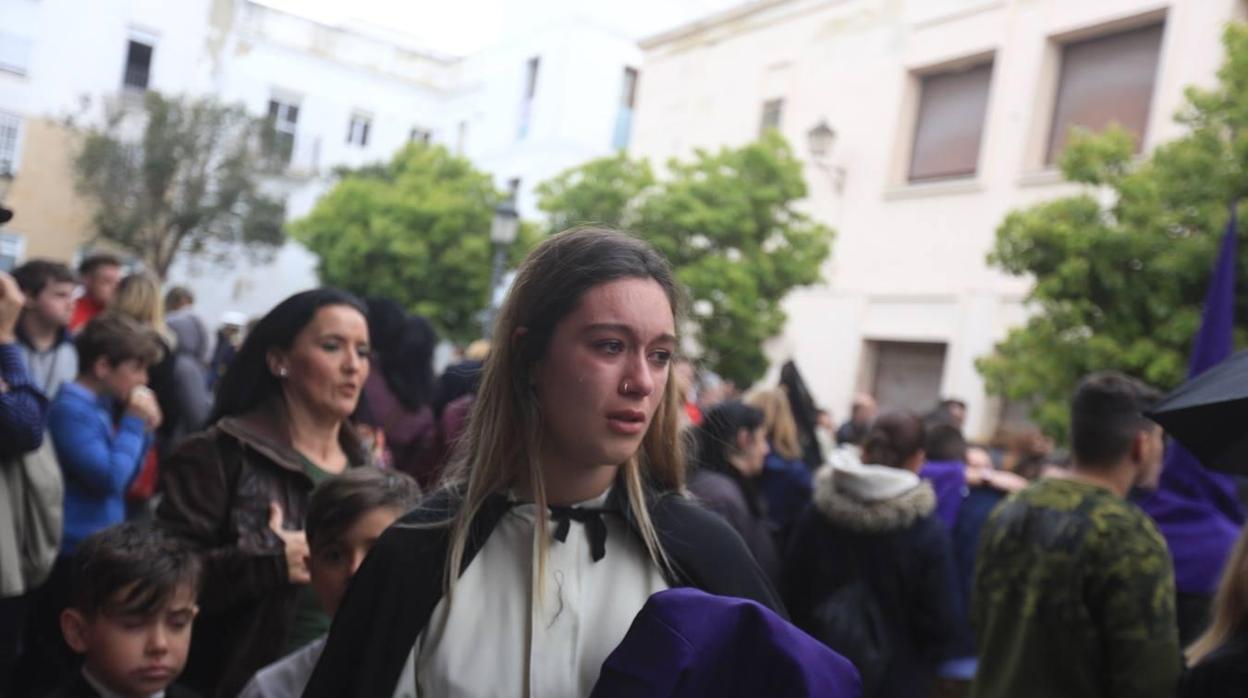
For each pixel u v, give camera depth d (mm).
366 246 17094
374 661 1198
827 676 1076
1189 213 7168
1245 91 7188
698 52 17047
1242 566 1755
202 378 4625
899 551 3154
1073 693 2248
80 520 3227
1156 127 10414
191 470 2348
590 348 1170
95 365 3324
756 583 1319
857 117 14117
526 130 22000
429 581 1221
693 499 1389
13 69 11656
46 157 13516
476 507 1239
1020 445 6008
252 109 21438
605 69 21469
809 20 15055
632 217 13258
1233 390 1645
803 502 4582
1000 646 2412
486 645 1191
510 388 1269
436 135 25359
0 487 2742
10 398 2695
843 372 13883
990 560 2498
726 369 12258
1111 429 2447
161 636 2148
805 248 12836
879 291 13516
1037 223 7793
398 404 3768
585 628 1210
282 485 2408
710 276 11906
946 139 13109
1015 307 11750
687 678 1056
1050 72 11742
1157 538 2256
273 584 2240
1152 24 10766
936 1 13109
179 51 14109
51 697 2195
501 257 11258
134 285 4422
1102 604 2225
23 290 3773
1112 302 7453
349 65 23453
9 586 2746
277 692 1963
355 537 1991
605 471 1271
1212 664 1605
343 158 23688
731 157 12867
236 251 19469
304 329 2471
